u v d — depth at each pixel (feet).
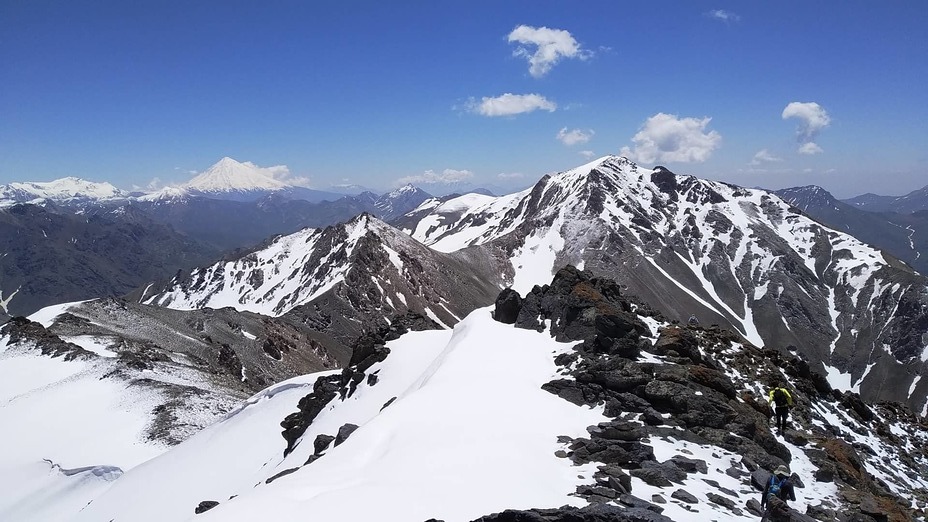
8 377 340.80
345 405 176.96
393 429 84.69
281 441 200.75
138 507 179.32
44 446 248.93
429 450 73.92
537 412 92.58
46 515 197.67
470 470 68.08
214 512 57.88
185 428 257.14
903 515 73.72
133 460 228.43
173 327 512.22
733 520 60.59
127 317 504.43
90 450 240.73
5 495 216.13
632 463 74.13
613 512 52.75
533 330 146.41
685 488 68.69
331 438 133.08
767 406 107.96
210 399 298.35
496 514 54.29
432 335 196.85
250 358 510.17
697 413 91.30
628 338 116.37
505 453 73.82
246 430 214.07
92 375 328.90
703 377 104.99
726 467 77.82
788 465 85.46
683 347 119.75
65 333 425.28
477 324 154.61
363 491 61.16
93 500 197.26
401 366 176.86
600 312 126.93
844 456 92.12
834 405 137.18
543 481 67.26
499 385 103.91
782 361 141.28
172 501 177.99
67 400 295.28
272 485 68.64
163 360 384.27
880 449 120.47
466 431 81.46
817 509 70.13
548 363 119.24
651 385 96.73
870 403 169.37
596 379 102.37
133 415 272.10
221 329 541.75
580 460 75.51
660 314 161.27
